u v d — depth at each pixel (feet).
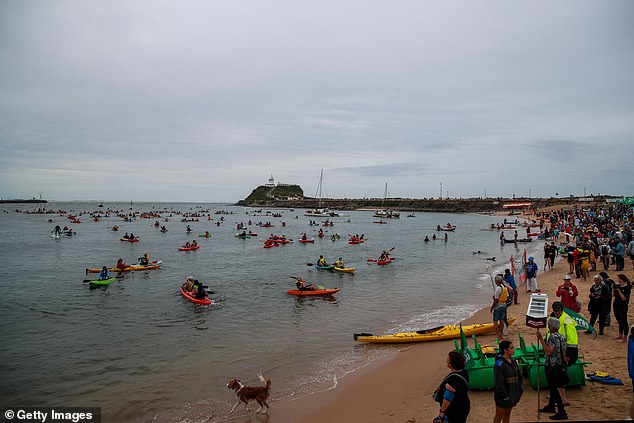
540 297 33.76
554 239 187.01
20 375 44.68
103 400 38.60
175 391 40.16
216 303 78.07
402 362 46.34
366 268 122.72
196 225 348.38
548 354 28.60
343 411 34.94
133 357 49.75
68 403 38.17
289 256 152.56
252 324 63.77
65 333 59.67
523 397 32.60
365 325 62.59
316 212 518.78
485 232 272.31
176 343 54.95
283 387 40.60
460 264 130.11
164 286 94.99
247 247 184.24
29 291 89.56
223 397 38.70
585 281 80.89
